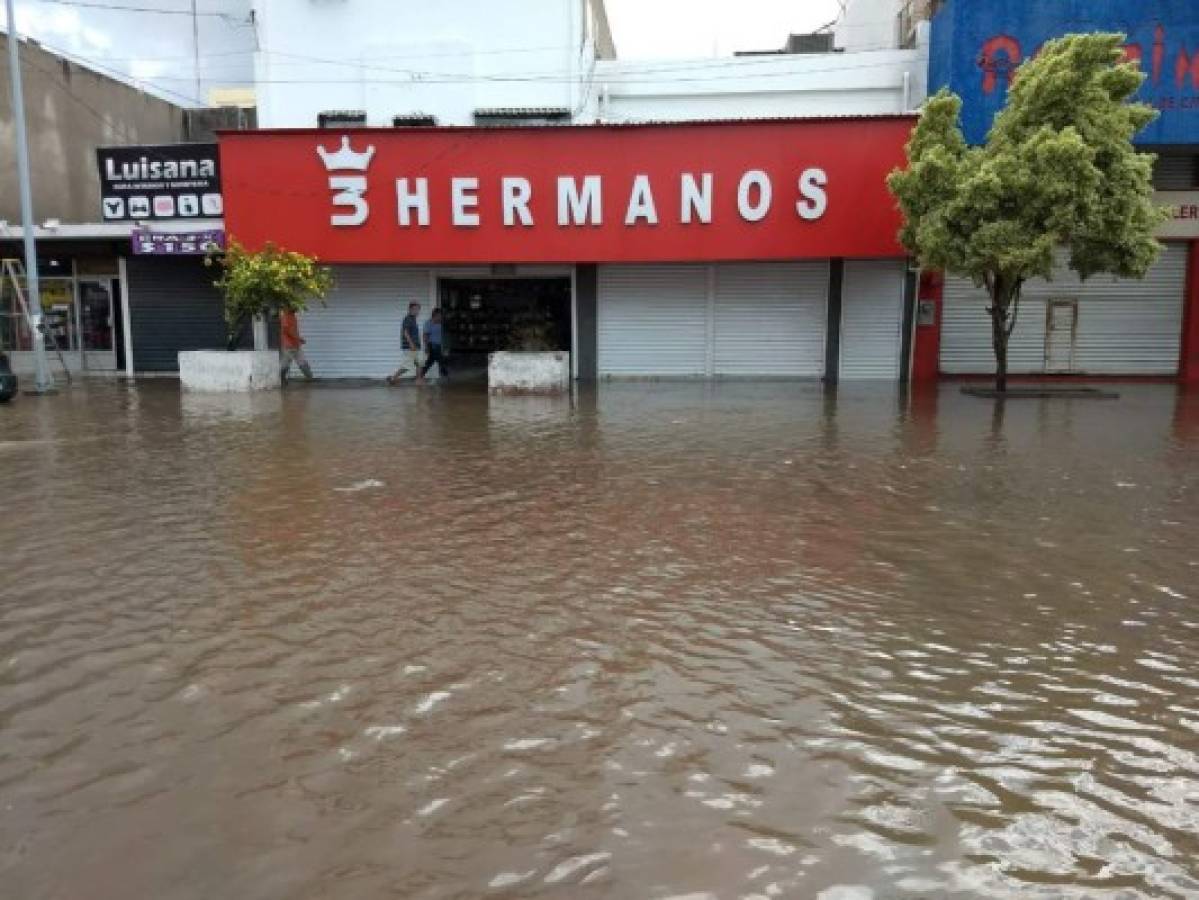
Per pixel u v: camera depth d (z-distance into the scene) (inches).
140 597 205.2
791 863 107.0
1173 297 749.9
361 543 251.3
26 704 150.4
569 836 112.4
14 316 835.4
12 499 307.4
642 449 411.2
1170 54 679.1
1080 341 760.3
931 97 677.3
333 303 797.2
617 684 158.2
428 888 102.5
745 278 766.5
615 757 132.3
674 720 144.3
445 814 117.5
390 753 133.6
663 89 810.8
